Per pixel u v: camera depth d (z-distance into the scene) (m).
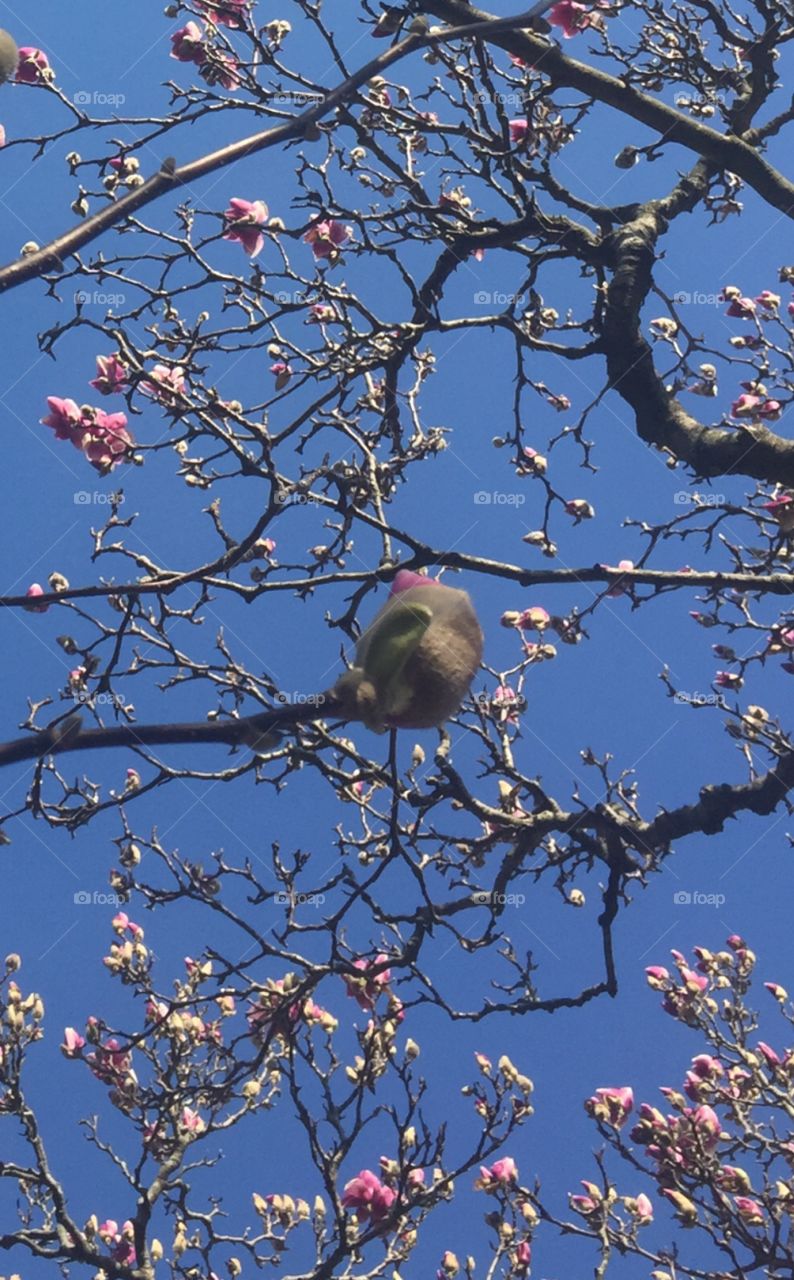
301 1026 6.16
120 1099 6.59
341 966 4.63
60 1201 6.28
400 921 4.47
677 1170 6.01
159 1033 6.54
